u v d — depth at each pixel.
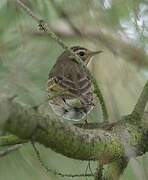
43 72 11.34
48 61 11.61
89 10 11.62
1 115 6.95
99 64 12.09
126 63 12.23
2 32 11.26
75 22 12.01
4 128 7.15
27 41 11.48
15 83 10.70
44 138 7.69
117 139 8.96
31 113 7.38
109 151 8.68
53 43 11.90
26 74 10.96
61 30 12.82
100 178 9.48
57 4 11.65
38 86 11.01
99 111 11.66
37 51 11.56
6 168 10.76
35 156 10.89
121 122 9.54
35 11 11.59
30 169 10.82
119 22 11.58
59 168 11.09
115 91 11.88
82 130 8.30
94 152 8.40
